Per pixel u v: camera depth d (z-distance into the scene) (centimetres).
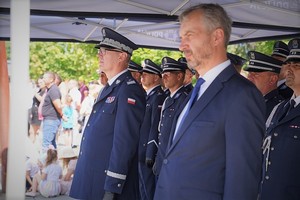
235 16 471
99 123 281
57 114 618
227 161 172
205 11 189
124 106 272
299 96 266
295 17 468
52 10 425
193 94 193
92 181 278
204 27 189
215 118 178
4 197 184
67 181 580
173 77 430
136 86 283
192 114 185
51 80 623
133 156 272
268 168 260
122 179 266
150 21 508
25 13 175
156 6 430
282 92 360
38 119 604
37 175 564
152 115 484
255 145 170
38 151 588
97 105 291
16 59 175
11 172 177
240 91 176
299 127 254
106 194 267
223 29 190
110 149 276
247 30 580
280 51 400
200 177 178
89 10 430
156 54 859
